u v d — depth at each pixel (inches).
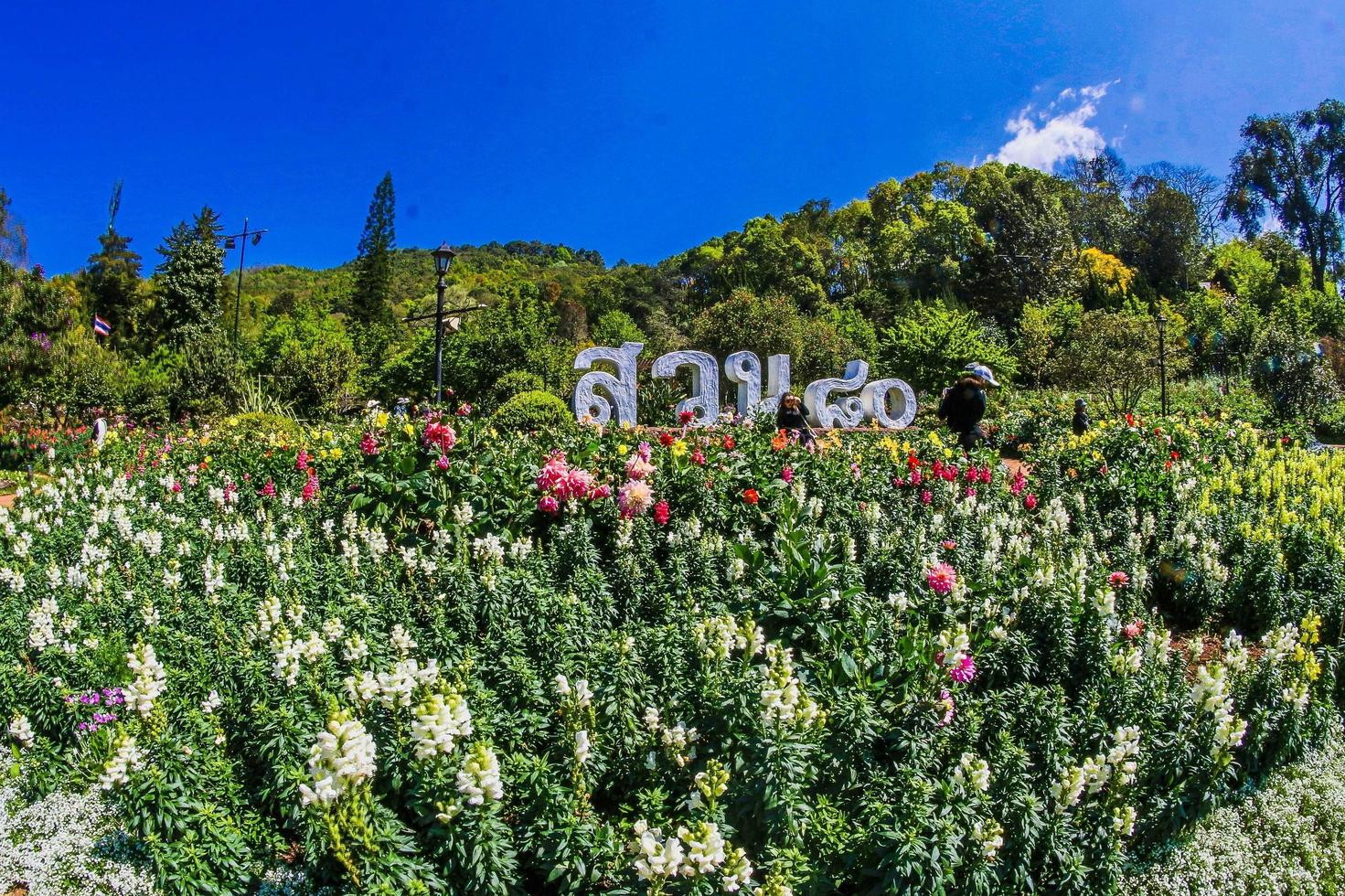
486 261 3230.8
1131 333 1018.1
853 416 667.4
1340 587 230.5
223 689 141.9
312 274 2920.8
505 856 105.7
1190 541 253.9
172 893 112.2
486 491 251.0
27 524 268.1
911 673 140.7
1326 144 1894.7
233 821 118.7
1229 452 506.3
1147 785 137.7
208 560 194.4
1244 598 242.1
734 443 319.3
